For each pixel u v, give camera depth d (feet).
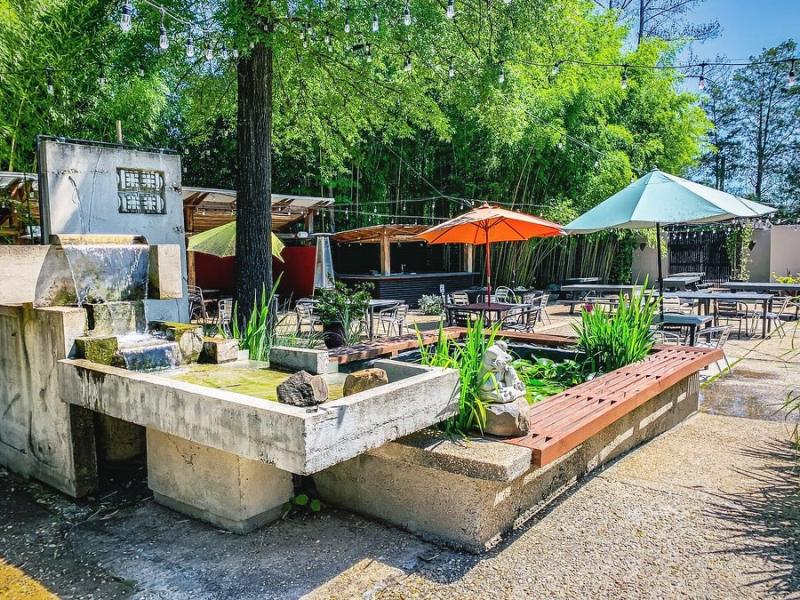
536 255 48.32
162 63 23.29
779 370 20.10
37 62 22.30
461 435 8.86
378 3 20.27
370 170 47.50
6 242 20.53
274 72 23.40
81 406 9.89
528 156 43.39
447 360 9.93
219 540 8.66
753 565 7.67
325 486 9.88
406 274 44.34
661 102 50.03
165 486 9.86
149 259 12.40
